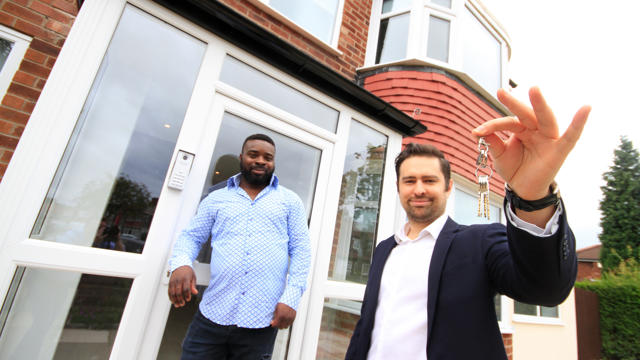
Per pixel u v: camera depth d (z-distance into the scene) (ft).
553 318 17.47
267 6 9.39
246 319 4.23
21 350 4.11
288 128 6.68
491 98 13.64
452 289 2.90
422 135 11.37
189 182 5.29
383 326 3.22
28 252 3.98
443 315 2.82
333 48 11.29
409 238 3.91
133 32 5.23
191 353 4.23
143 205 4.92
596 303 22.67
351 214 7.85
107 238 4.63
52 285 4.36
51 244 4.15
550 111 1.95
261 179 5.16
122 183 4.88
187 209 5.21
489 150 2.33
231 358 4.37
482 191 3.11
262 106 6.27
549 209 2.20
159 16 5.36
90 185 4.66
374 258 4.13
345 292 7.13
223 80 6.04
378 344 3.19
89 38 4.71
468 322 2.69
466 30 14.21
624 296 21.79
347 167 7.94
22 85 5.57
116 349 4.34
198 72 5.69
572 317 18.93
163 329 4.76
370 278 3.93
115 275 4.50
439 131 11.43
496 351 2.60
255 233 4.64
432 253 3.28
